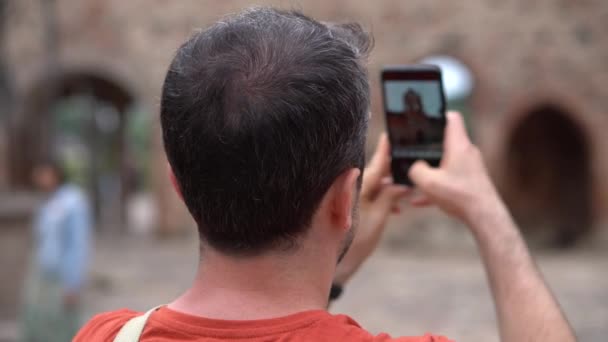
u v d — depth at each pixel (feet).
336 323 2.85
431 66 3.99
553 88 45.32
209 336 2.83
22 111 46.19
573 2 45.09
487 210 3.55
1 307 20.34
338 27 3.34
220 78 2.83
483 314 26.35
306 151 2.80
